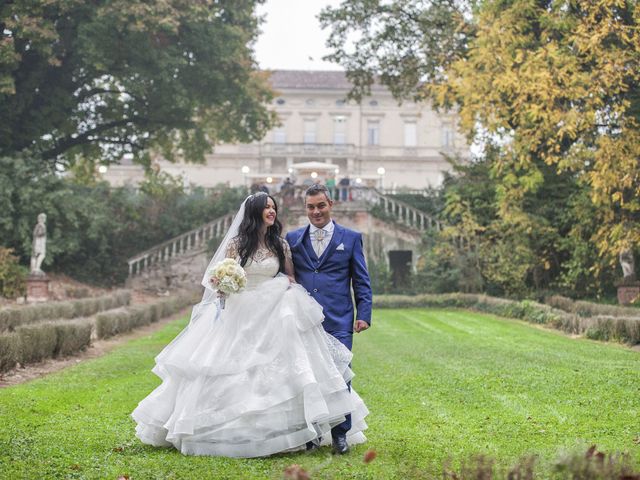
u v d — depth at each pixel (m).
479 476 3.51
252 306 5.46
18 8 27.00
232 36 31.16
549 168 26.64
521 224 26.25
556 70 19.72
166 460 5.00
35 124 30.72
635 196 20.36
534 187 24.33
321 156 68.12
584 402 7.43
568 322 17.56
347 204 35.66
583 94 19.34
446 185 35.25
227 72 32.03
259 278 5.63
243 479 4.48
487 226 28.92
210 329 5.54
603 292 25.42
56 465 4.91
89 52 27.56
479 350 13.26
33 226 30.05
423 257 31.48
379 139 70.12
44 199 29.91
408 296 28.58
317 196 5.77
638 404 7.29
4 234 29.64
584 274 25.48
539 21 22.08
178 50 30.17
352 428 5.51
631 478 3.06
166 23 27.73
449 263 30.56
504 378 9.26
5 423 6.38
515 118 22.14
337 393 5.29
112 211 35.56
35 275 26.59
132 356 12.47
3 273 26.61
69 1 27.45
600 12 19.77
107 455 5.20
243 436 5.17
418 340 15.71
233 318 5.48
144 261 34.44
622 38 19.05
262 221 5.71
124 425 6.41
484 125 22.69
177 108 32.69
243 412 5.14
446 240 30.94
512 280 27.69
